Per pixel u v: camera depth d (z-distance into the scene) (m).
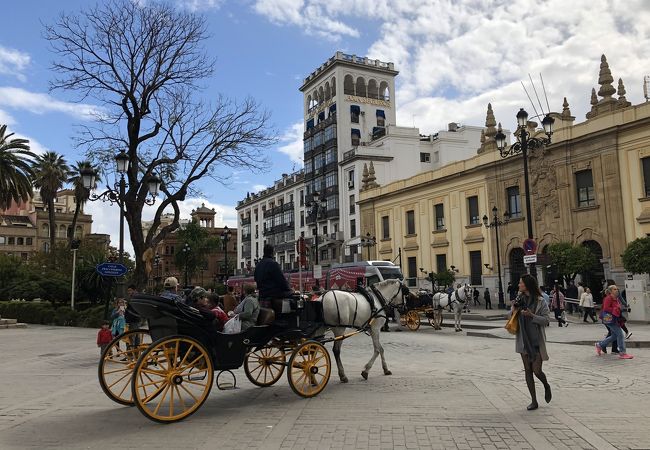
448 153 60.75
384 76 66.94
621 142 29.08
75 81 23.48
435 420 6.50
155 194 20.53
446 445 5.49
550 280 32.50
